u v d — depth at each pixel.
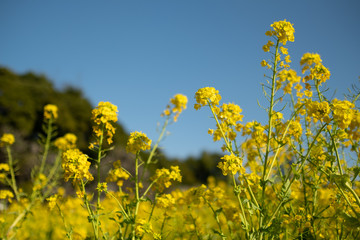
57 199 3.58
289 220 3.06
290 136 3.28
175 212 3.81
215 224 4.61
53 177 5.30
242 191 3.06
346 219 2.57
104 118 3.22
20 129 20.86
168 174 3.49
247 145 3.60
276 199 3.41
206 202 3.59
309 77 3.09
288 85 3.28
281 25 3.20
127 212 3.08
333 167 2.85
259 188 3.19
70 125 22.66
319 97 2.97
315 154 3.06
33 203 4.71
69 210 5.35
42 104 23.31
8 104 21.19
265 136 3.29
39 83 26.55
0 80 22.86
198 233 3.76
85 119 24.94
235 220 3.49
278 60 3.19
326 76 3.03
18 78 26.53
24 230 4.85
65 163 3.01
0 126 19.83
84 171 2.96
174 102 3.85
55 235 4.81
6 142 5.12
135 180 3.19
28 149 17.20
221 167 2.99
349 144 3.06
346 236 3.01
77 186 3.09
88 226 5.20
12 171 4.92
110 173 3.62
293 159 3.55
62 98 25.34
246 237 2.83
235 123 3.21
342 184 2.57
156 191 3.50
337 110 2.60
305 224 3.00
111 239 2.97
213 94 3.15
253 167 3.69
